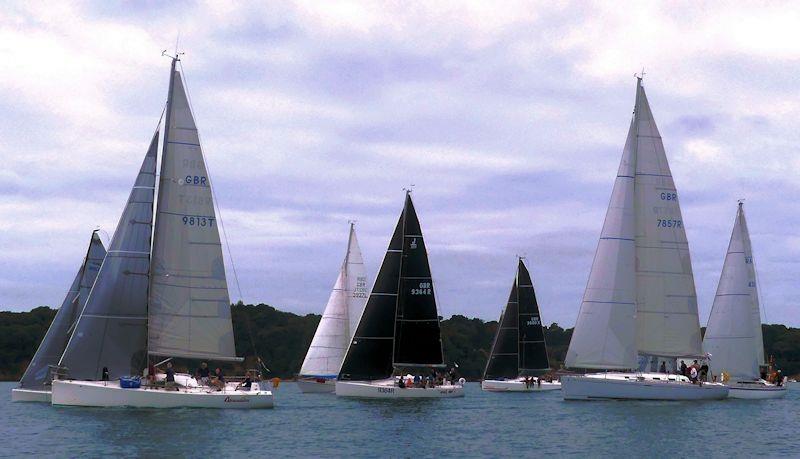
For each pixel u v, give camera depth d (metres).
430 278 60.66
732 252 65.75
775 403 60.88
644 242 53.66
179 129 44.81
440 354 60.47
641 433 40.16
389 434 40.00
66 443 34.09
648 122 53.75
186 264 44.69
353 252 78.44
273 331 139.62
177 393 43.16
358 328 59.56
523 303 87.75
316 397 69.88
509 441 37.97
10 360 127.50
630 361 52.69
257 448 34.22
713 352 65.75
